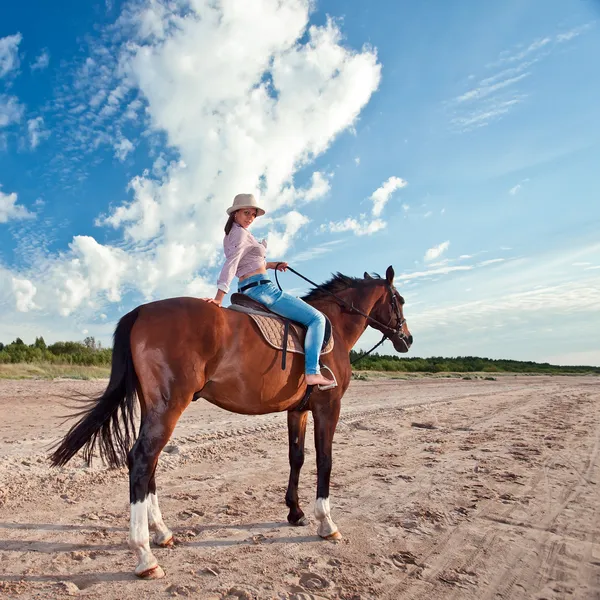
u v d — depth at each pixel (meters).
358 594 3.39
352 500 5.57
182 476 6.27
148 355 3.72
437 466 7.21
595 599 3.46
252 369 4.14
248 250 4.60
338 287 5.71
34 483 5.53
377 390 19.47
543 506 5.43
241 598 3.26
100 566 3.68
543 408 14.29
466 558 4.08
